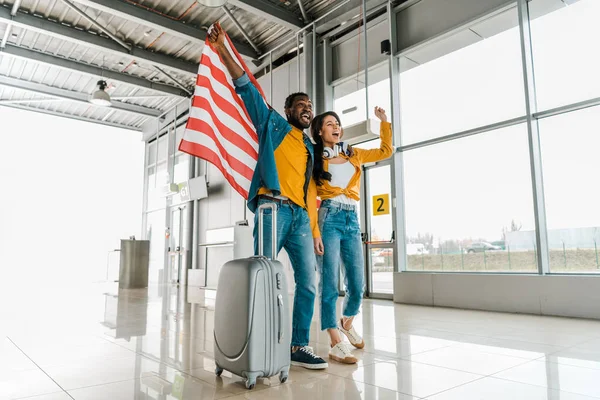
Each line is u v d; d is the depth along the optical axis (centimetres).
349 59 666
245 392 155
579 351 227
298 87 726
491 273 461
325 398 147
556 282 389
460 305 462
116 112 1173
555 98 431
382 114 248
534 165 430
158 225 1223
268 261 171
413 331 298
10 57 856
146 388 161
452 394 151
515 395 150
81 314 398
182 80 962
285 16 664
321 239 212
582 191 405
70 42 793
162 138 1233
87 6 673
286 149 196
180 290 766
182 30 695
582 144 408
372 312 426
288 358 171
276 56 796
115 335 284
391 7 586
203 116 203
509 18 482
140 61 865
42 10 688
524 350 230
